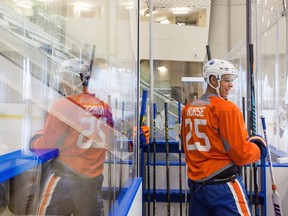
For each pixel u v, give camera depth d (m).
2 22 1.75
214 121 1.75
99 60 1.88
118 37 2.63
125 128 1.90
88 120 1.35
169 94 3.33
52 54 1.95
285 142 2.84
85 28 2.94
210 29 3.52
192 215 1.89
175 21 3.58
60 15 2.87
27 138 1.08
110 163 1.47
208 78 1.88
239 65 3.13
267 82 2.92
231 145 1.69
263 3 2.95
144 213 2.70
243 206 1.72
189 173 1.92
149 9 3.30
